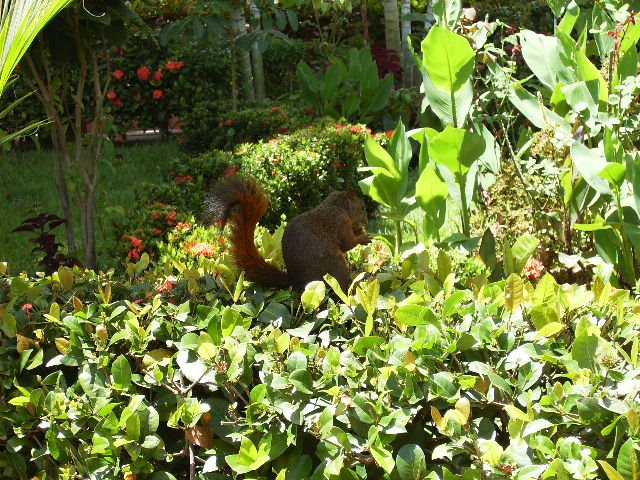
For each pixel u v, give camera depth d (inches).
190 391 103.7
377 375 95.1
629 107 190.7
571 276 191.6
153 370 105.5
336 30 454.6
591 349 92.0
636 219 175.5
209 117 355.6
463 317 103.2
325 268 126.6
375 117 379.2
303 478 95.0
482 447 85.5
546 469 82.0
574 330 102.4
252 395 97.0
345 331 108.6
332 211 132.3
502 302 105.2
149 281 129.6
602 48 211.8
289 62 429.1
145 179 337.4
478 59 218.4
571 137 188.2
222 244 153.6
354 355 102.3
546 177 193.9
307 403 94.7
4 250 258.7
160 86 400.8
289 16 366.6
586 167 169.5
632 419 80.4
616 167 162.6
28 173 346.3
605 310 104.3
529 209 197.8
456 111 195.6
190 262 166.1
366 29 431.8
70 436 106.0
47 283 129.5
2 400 113.6
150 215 215.3
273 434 95.1
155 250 199.9
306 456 96.0
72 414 105.1
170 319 114.6
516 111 311.3
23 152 384.2
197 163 269.4
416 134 202.2
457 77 189.0
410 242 190.9
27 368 111.6
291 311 116.4
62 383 111.1
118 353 113.2
